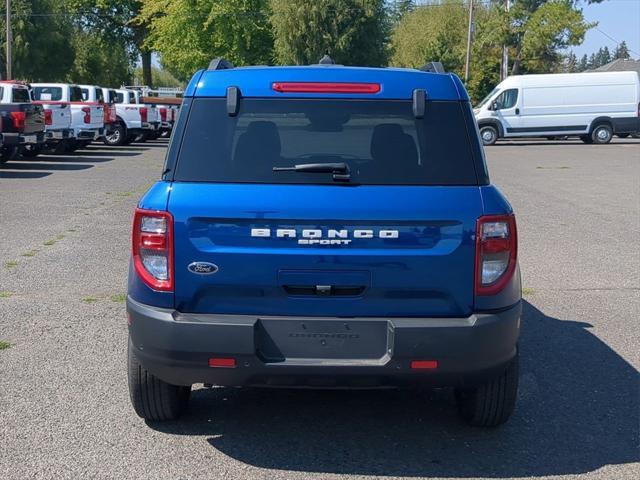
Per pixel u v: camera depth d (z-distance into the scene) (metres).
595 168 21.52
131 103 31.67
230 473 4.03
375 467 4.12
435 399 5.12
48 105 21.38
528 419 4.78
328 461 4.19
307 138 4.05
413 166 4.00
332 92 4.10
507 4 45.81
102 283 7.96
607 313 7.18
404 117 4.09
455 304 3.92
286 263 3.86
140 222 3.96
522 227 11.63
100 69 62.34
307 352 3.89
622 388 5.30
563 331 6.63
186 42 46.97
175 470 4.05
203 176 3.97
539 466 4.15
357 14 46.09
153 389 4.36
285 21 45.69
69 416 4.71
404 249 3.87
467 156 4.04
